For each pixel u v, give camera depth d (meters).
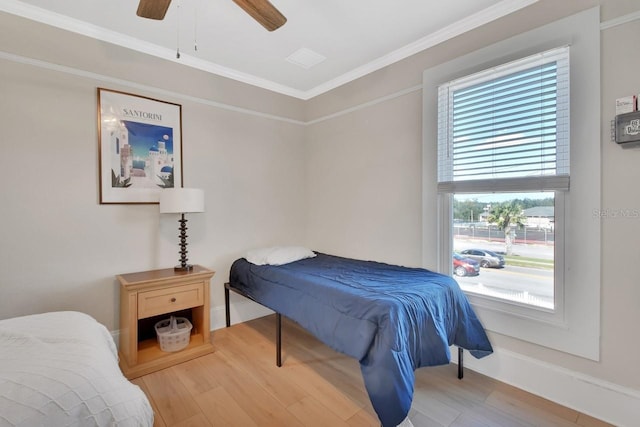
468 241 2.23
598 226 1.64
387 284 1.92
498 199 2.08
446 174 2.32
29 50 2.01
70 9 2.00
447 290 1.92
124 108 2.39
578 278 1.71
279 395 1.87
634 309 1.55
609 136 1.61
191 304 2.35
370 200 2.89
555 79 1.80
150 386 1.95
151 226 2.54
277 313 2.22
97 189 2.28
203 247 2.86
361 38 2.37
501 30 2.00
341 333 1.67
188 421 1.63
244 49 2.54
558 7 1.77
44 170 2.08
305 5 1.97
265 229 3.30
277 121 3.38
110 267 2.34
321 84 3.28
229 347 2.52
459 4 1.97
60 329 1.32
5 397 0.85
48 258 2.10
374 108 2.84
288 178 3.50
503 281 2.06
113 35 2.28
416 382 2.00
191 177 2.76
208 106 2.85
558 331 1.79
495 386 1.96
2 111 1.93
